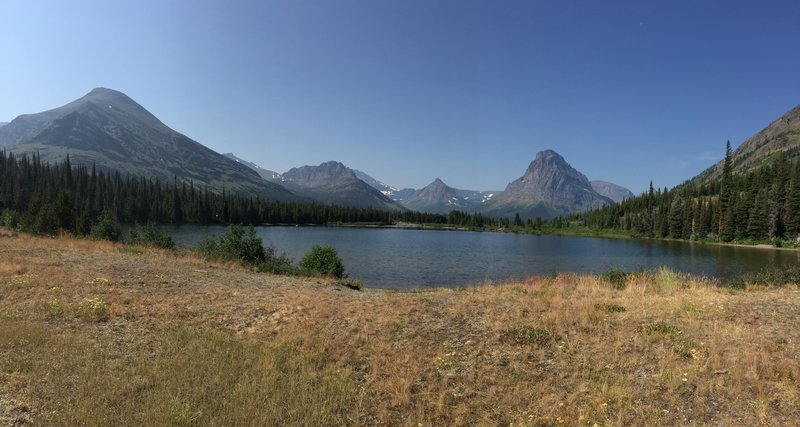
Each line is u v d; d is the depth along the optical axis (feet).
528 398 24.08
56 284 46.68
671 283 53.78
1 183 366.22
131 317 37.37
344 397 24.08
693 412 21.57
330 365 28.60
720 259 215.31
